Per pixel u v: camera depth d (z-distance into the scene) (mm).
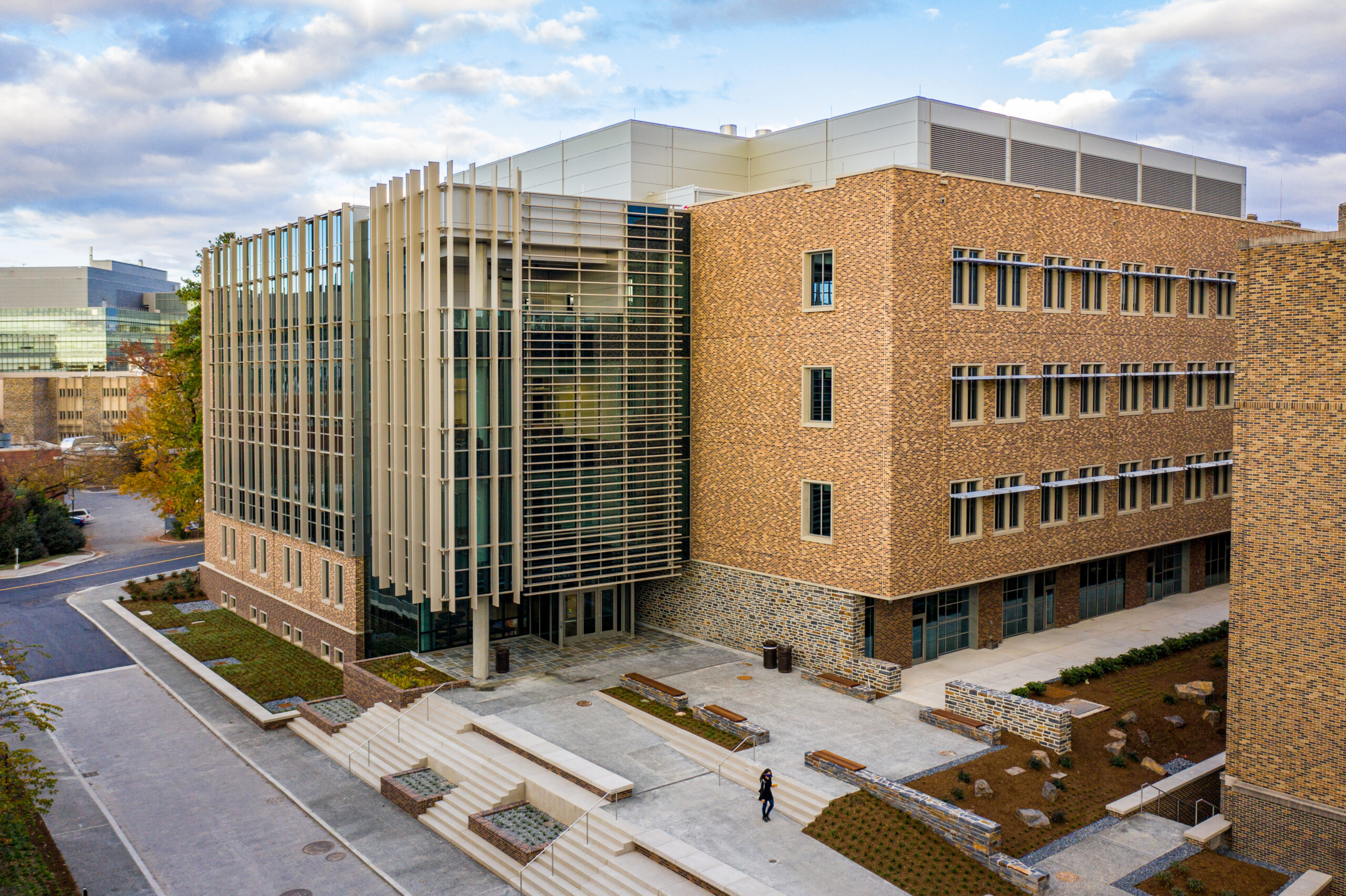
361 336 37500
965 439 34094
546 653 37438
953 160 40219
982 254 34281
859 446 32625
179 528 73125
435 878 23672
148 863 24375
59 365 170125
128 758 31156
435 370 32750
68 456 98812
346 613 39188
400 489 35125
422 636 37312
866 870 21609
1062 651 36062
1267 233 46969
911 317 32031
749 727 27953
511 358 34219
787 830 23344
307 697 36188
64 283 169250
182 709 35781
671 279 38250
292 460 42562
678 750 28156
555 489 35719
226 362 49062
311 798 28156
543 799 25891
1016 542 36156
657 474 38500
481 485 33844
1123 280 40094
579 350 35906
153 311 184375
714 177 44406
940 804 22797
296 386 42000
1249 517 22578
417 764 29125
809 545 34562
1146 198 48750
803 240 34312
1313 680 21625
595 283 36312
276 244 43281
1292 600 21922
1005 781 24922
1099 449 39406
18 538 65375
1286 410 21891
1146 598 43969
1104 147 46469
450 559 33062
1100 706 29797
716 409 38219
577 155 45094
